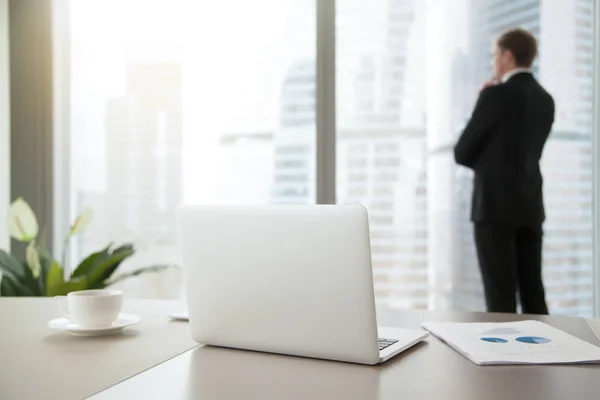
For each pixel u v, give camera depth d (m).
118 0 3.16
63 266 2.88
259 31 3.03
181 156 3.12
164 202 3.14
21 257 3.12
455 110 2.84
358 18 2.93
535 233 2.49
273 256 0.86
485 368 0.81
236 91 3.05
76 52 3.20
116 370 0.80
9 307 1.32
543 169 2.80
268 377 0.76
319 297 0.83
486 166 2.43
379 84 2.91
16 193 3.15
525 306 2.53
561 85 2.78
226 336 0.92
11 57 3.15
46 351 0.91
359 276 0.80
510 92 2.39
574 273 2.81
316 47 2.93
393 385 0.73
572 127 2.78
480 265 2.48
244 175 3.05
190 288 0.94
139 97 3.14
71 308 1.03
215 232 0.91
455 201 2.85
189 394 0.69
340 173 2.95
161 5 3.12
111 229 3.18
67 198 3.21
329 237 0.82
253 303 0.89
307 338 0.85
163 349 0.92
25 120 3.15
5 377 0.76
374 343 0.81
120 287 3.17
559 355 0.86
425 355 0.88
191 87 3.10
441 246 2.87
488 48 2.80
